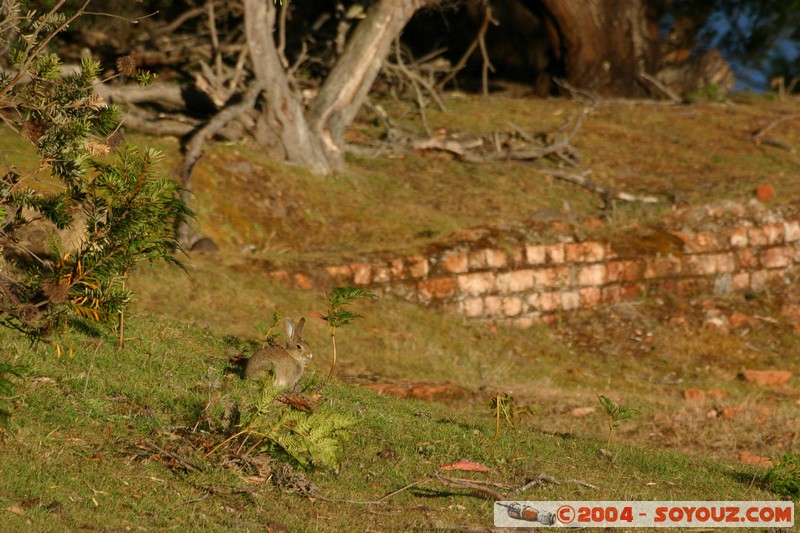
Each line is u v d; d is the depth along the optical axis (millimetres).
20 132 8680
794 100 50000
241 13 37281
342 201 29469
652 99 47594
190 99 30625
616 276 28625
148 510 8188
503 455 11992
